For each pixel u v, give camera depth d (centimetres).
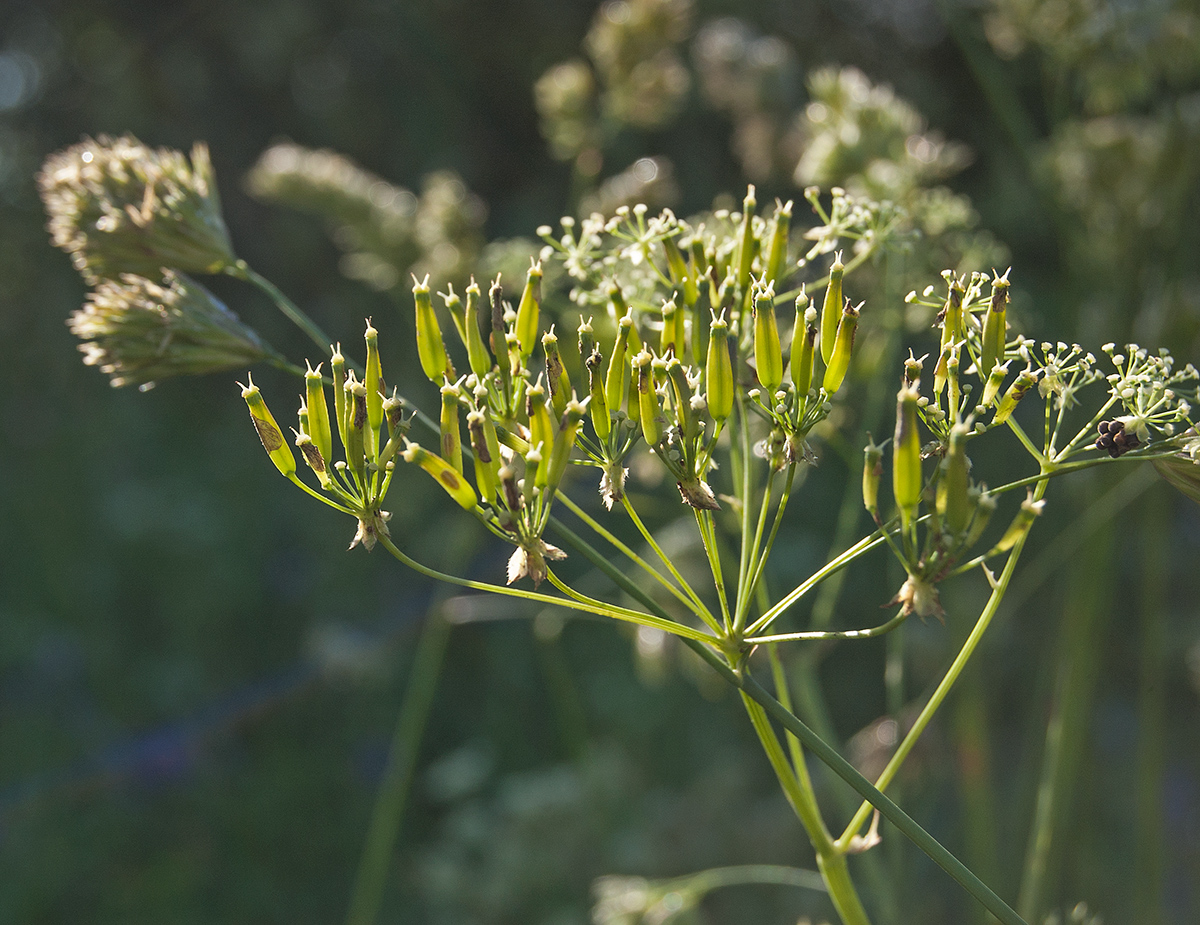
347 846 70
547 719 73
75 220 27
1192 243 34
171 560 85
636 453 31
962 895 46
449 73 94
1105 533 30
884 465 38
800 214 57
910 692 58
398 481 75
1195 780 60
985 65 36
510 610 54
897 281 29
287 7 94
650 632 37
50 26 103
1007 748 56
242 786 73
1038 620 60
